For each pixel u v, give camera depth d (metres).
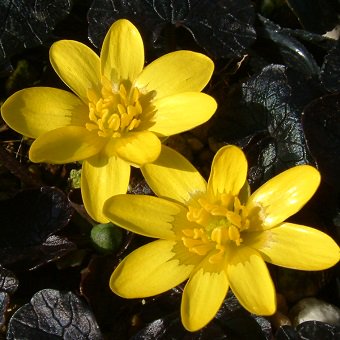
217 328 0.14
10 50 0.17
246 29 0.17
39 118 0.14
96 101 0.15
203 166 0.17
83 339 0.14
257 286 0.13
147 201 0.13
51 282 0.16
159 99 0.14
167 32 0.17
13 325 0.14
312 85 0.16
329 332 0.14
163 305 0.15
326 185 0.16
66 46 0.15
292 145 0.16
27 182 0.17
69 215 0.16
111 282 0.13
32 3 0.17
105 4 0.17
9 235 0.16
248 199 0.14
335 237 0.16
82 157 0.14
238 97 0.17
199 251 0.13
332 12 0.18
